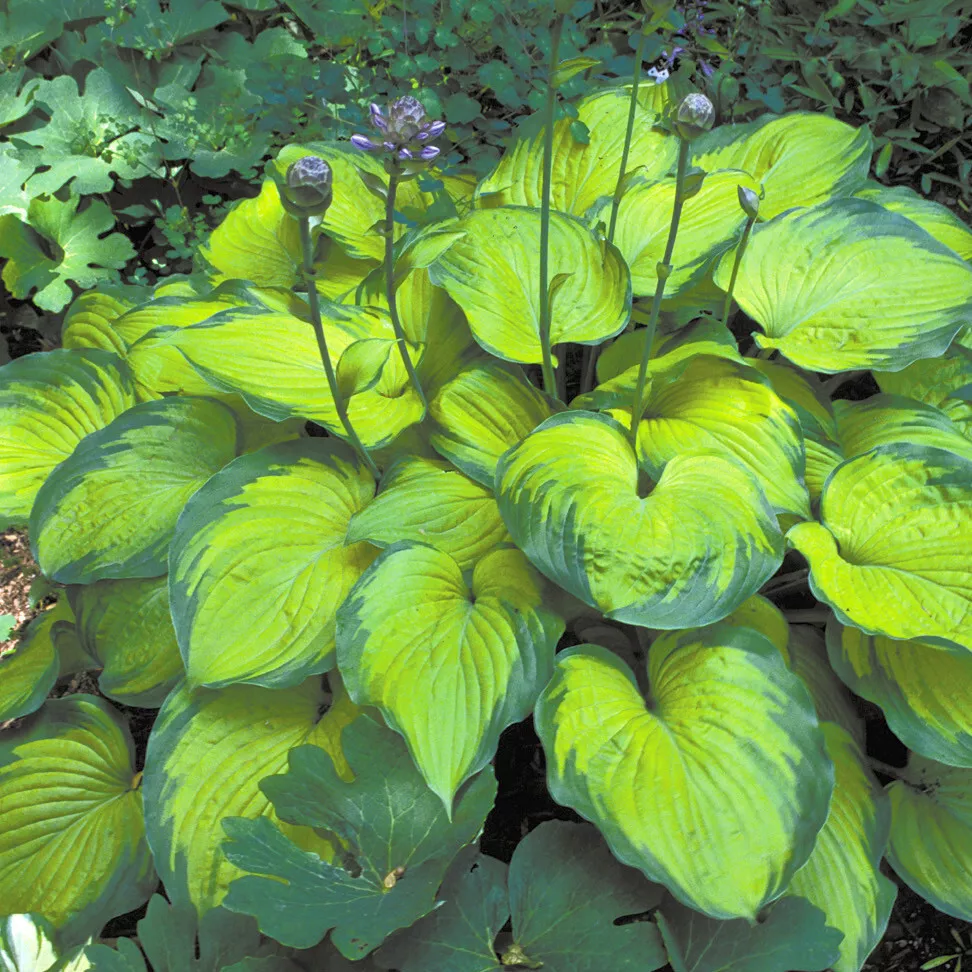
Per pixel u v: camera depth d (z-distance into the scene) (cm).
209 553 235
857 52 379
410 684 211
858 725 245
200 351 252
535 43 362
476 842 212
